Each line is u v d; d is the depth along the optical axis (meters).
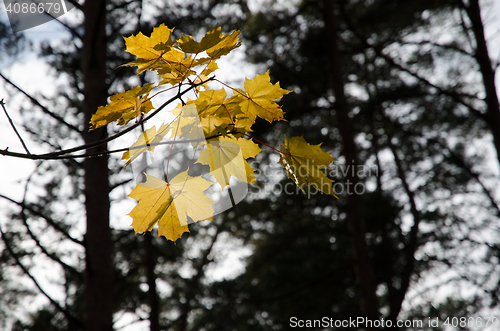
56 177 6.63
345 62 9.77
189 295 11.66
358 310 10.16
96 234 4.58
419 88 8.41
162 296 11.86
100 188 4.63
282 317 10.21
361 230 8.37
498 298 9.62
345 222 10.47
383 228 11.22
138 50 0.80
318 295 10.14
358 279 8.28
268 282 10.45
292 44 8.49
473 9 7.89
